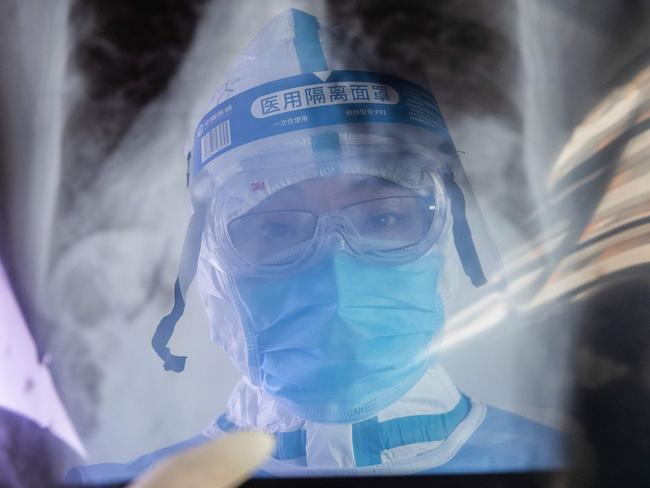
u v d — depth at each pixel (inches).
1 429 55.8
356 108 34.6
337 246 34.9
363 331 33.7
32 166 63.4
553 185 57.2
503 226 58.7
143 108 65.1
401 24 61.6
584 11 55.8
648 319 48.0
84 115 64.6
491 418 36.7
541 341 52.8
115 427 58.5
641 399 46.6
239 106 35.4
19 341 59.2
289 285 34.8
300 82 34.9
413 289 35.1
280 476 33.8
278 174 35.5
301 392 34.2
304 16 37.5
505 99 61.2
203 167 36.5
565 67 57.2
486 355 53.4
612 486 40.5
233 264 35.6
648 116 50.9
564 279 53.6
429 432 34.6
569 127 57.2
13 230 61.7
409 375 34.5
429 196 36.9
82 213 64.8
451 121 62.6
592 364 49.9
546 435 37.4
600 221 52.9
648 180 49.9
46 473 56.5
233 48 65.0
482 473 34.1
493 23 61.1
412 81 38.3
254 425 37.2
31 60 62.7
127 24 62.9
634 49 52.5
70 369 60.6
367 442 34.1
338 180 36.1
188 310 59.0
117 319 62.5
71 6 62.5
